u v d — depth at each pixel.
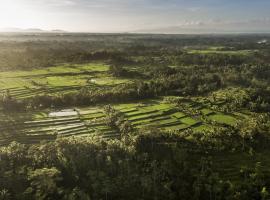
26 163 97.25
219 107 155.38
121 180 94.25
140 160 99.81
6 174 91.44
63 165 96.75
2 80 195.38
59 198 88.62
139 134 109.25
